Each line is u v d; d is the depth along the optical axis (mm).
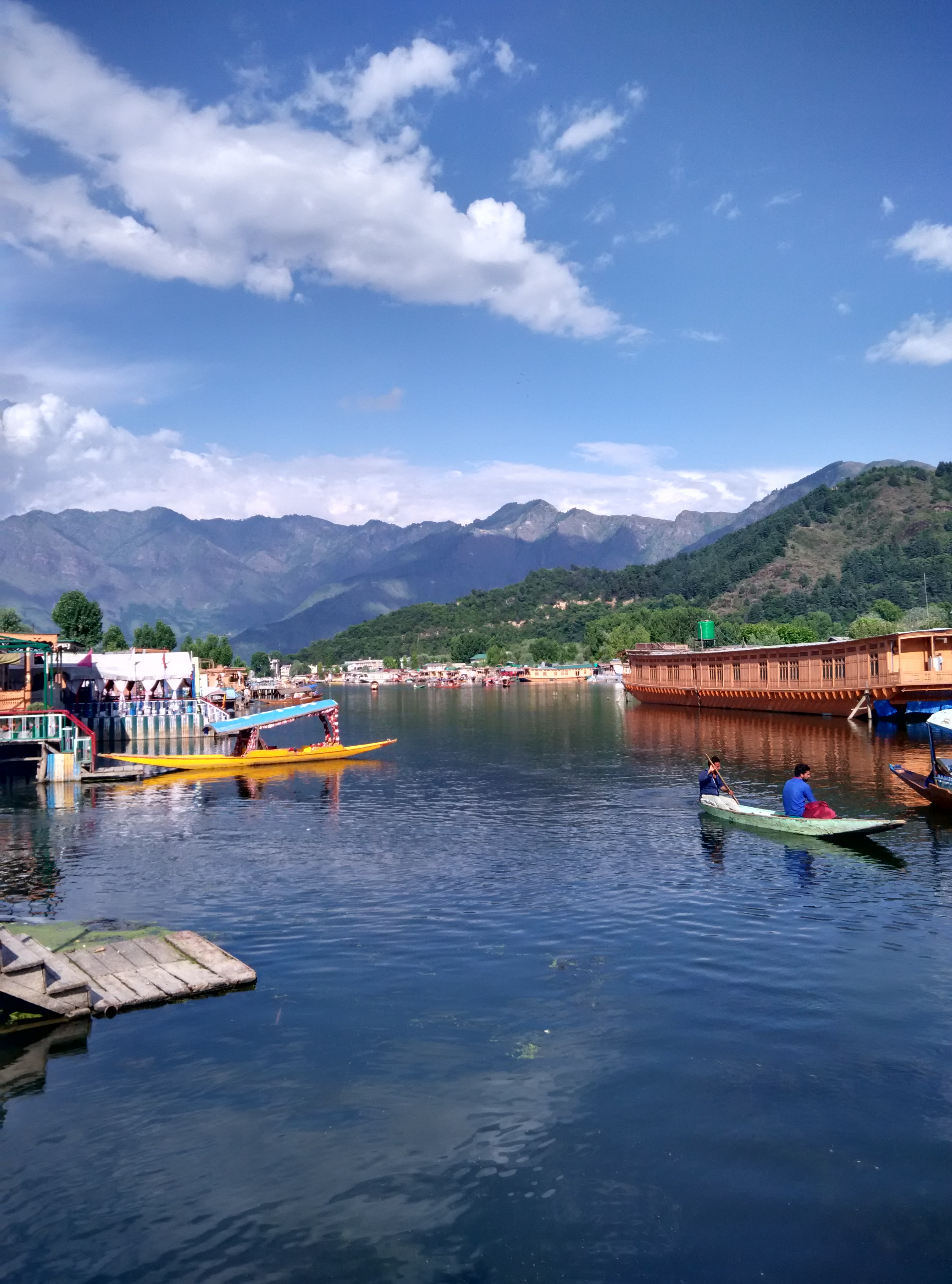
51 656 62250
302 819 38062
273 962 19422
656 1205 10867
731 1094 13352
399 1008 16750
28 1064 14625
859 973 18094
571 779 48844
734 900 23625
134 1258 10070
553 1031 15625
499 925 21828
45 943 20078
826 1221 10508
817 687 86438
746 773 48438
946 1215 10594
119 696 87812
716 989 17406
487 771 53250
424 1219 10688
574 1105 13125
